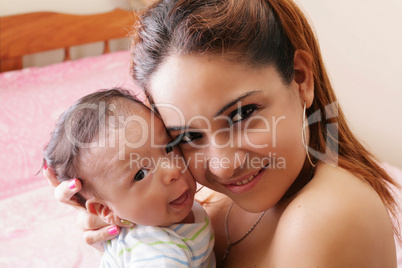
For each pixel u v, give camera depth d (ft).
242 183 2.69
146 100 3.10
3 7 8.65
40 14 8.62
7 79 7.84
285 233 2.56
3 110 7.24
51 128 7.29
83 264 5.34
